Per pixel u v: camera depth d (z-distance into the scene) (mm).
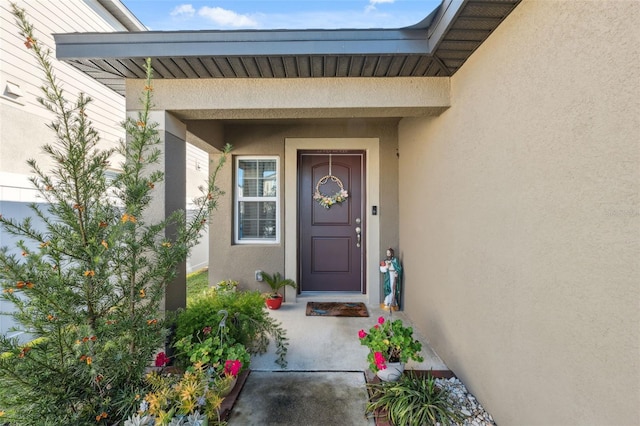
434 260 2580
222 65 2084
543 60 1272
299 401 1945
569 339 1142
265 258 3990
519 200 1438
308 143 3955
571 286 1132
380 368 1957
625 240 931
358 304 3848
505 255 1554
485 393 1755
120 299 1686
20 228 1427
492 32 1662
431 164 2639
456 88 2146
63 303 1420
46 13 3744
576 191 1108
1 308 2600
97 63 2064
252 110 2348
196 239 2119
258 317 2428
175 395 1564
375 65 2076
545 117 1263
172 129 2420
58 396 1398
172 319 2035
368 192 3920
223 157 2176
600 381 1015
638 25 889
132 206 1613
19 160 3461
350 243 4148
